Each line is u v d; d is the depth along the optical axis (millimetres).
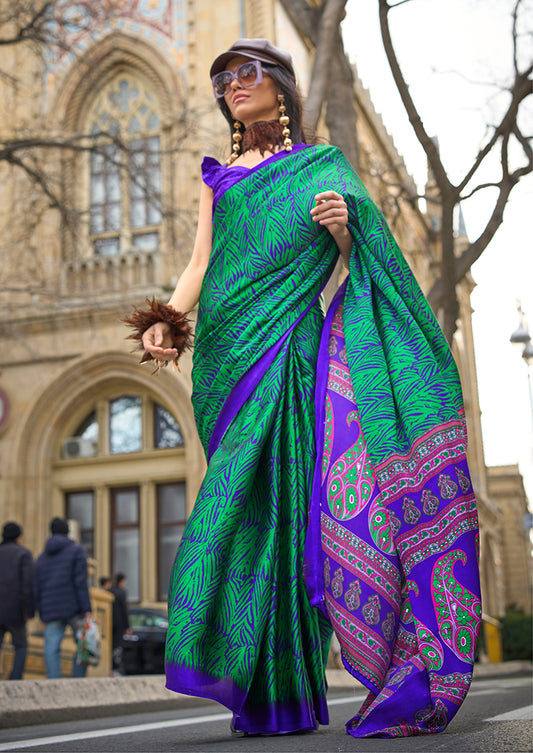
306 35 12852
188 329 2793
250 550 2477
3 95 22219
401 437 2525
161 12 21828
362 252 2723
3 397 20984
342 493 2508
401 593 2449
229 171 2857
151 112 21703
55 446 21031
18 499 20547
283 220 2723
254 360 2617
